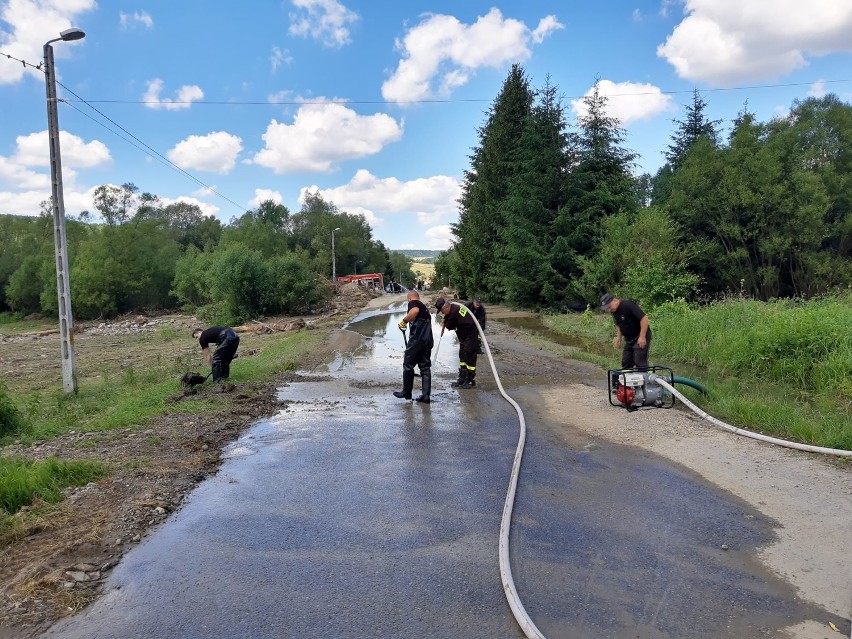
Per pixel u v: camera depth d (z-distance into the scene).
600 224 28.55
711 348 13.04
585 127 30.12
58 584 3.54
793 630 3.03
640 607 3.27
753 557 3.84
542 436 7.01
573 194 30.06
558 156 29.92
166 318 46.41
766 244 24.73
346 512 4.72
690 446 6.39
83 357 22.36
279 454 6.40
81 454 6.38
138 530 4.38
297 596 3.44
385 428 7.50
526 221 30.33
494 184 39.41
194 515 4.70
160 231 56.25
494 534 4.27
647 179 46.81
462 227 47.38
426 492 5.16
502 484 5.34
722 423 7.08
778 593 3.39
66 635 3.07
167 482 5.42
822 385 9.75
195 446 6.64
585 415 7.99
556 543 4.11
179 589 3.54
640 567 3.74
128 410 8.67
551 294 29.70
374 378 11.57
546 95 30.45
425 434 7.17
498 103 40.78
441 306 10.49
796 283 25.98
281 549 4.07
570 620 3.15
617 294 23.08
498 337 18.92
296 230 99.25
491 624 3.13
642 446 6.49
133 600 3.42
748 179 24.94
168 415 8.23
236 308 37.03
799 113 27.67
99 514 4.62
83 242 52.50
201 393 9.81
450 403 9.05
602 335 19.08
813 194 23.75
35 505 4.80
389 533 4.31
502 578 3.54
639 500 4.89
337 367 13.22
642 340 8.71
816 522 4.33
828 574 3.58
